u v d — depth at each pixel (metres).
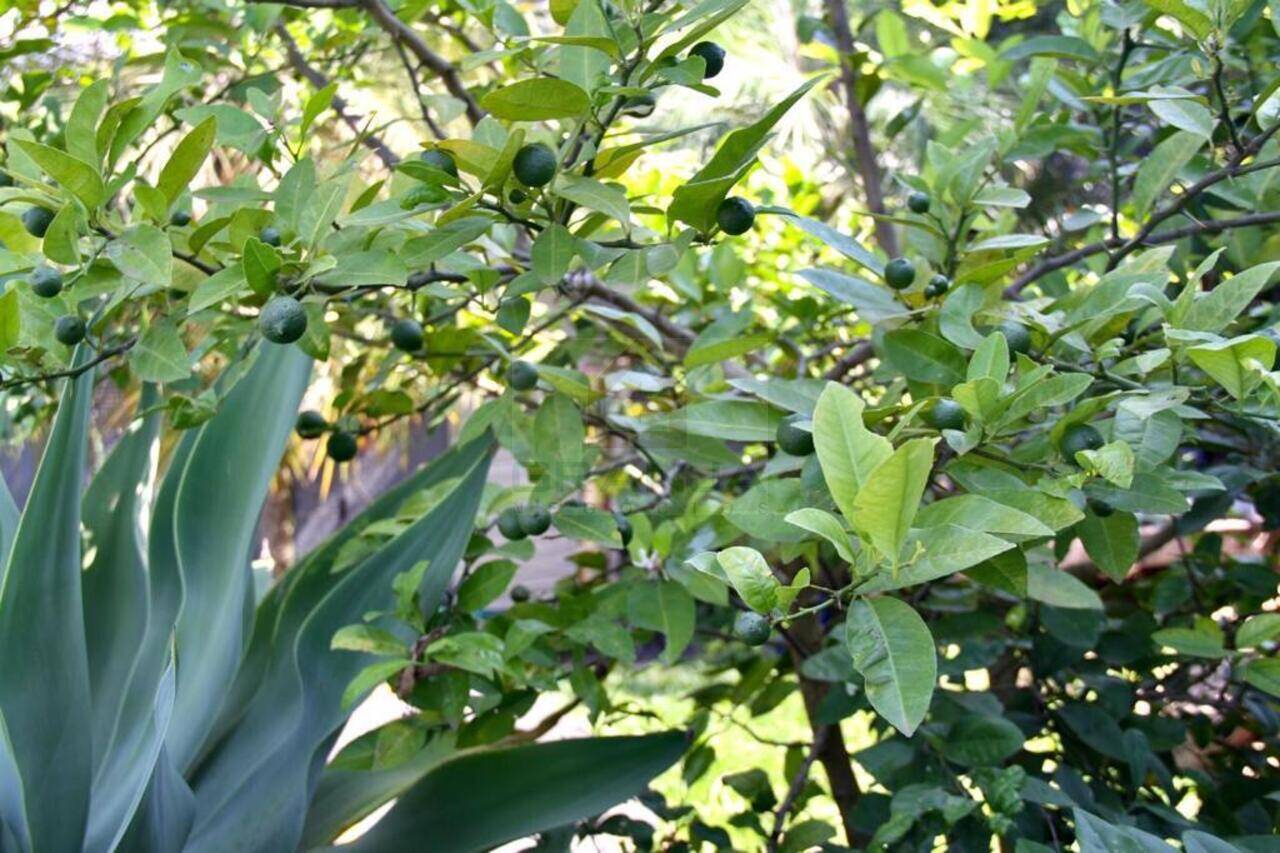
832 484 0.78
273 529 5.59
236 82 1.65
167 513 1.47
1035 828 1.21
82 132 0.98
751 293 2.10
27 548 1.07
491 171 0.94
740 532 1.29
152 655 1.34
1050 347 1.08
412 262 1.01
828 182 2.41
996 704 1.29
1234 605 1.56
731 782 1.47
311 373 1.47
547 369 1.20
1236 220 1.20
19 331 1.01
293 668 1.32
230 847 1.16
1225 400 1.04
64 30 1.71
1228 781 1.35
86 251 1.03
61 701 1.08
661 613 1.27
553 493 1.23
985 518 0.81
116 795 1.19
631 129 1.05
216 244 1.09
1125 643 1.39
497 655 1.17
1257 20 1.41
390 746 1.27
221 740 1.29
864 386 1.64
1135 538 1.07
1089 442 0.95
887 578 0.80
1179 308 0.98
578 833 1.41
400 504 1.51
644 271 0.99
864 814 1.29
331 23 1.95
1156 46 1.33
